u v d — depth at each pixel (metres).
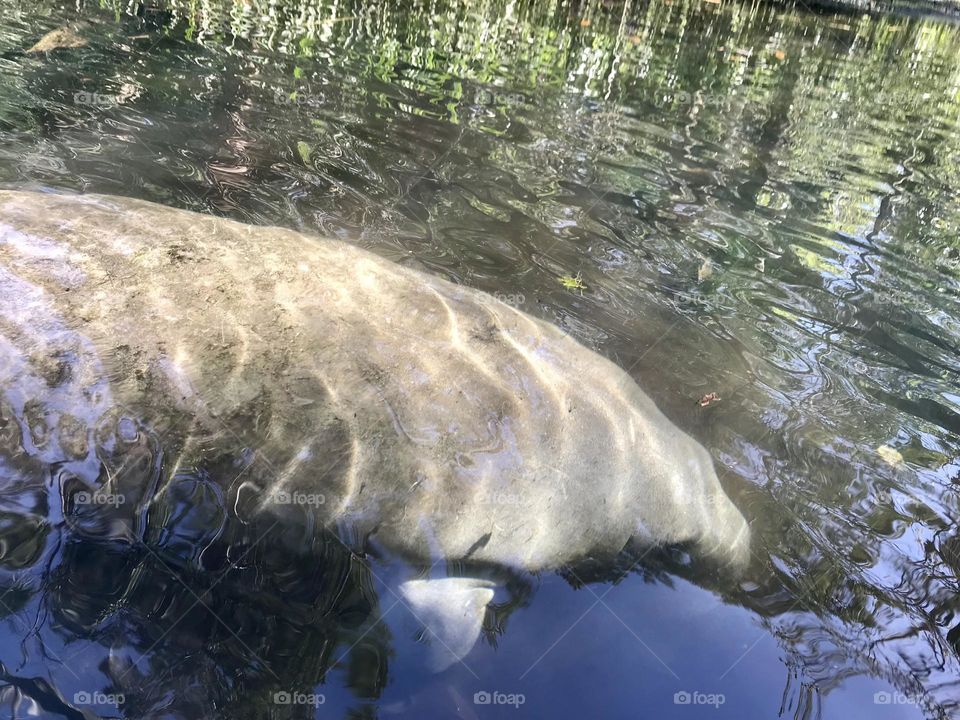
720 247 5.17
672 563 2.90
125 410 2.43
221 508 2.53
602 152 6.57
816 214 6.04
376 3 11.33
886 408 3.80
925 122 10.12
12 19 7.21
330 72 7.37
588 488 2.84
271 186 4.78
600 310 4.14
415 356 2.72
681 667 2.46
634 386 3.34
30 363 2.38
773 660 2.52
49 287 2.46
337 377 2.58
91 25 7.53
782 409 3.68
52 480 2.43
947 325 4.64
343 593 2.53
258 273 2.78
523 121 7.00
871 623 2.69
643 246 4.99
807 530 3.03
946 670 2.54
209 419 2.48
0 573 2.32
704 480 3.14
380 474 2.59
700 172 6.53
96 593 2.36
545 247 4.72
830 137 8.51
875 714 2.37
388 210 4.78
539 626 2.56
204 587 2.44
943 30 20.58
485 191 5.34
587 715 2.25
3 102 5.28
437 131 6.31
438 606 2.57
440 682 2.30
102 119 5.32
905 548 3.00
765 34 16.00
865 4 22.41
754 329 4.29
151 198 4.29
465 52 9.28
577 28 12.64
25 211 2.69
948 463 3.47
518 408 2.79
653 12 16.11
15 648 2.17
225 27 8.37
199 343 2.49
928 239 5.91
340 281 2.90
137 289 2.55
